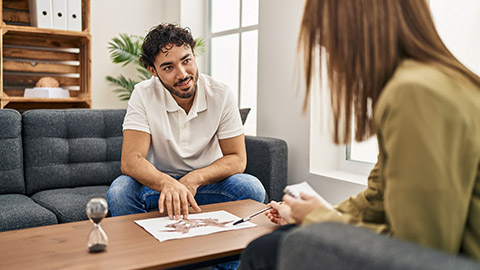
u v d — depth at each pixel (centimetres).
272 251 79
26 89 307
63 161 240
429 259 51
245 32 332
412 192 63
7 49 314
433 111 64
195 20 371
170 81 185
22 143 235
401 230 64
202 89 204
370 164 242
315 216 86
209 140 203
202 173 180
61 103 333
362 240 58
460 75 71
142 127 192
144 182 172
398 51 76
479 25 194
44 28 301
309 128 250
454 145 63
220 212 150
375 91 76
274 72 273
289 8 259
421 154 63
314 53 81
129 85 360
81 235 122
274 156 235
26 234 123
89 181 245
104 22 361
